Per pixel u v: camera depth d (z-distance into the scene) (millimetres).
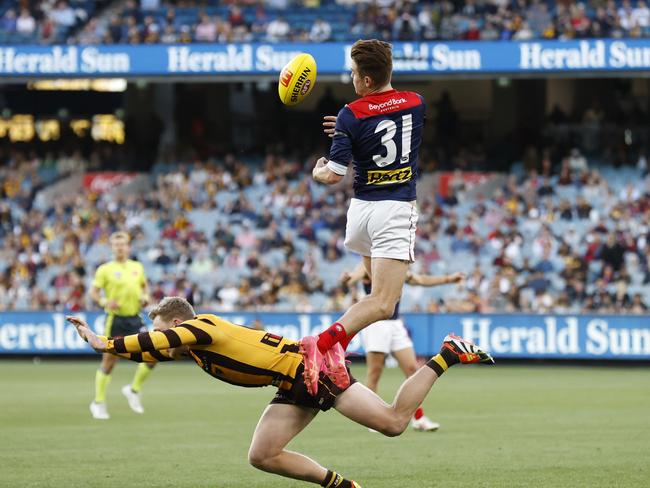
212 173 116062
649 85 119188
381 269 27906
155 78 103688
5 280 103625
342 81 114875
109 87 123375
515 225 106812
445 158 117500
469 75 102125
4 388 69875
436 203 111188
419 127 28266
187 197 113000
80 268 103875
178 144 122625
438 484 31625
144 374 55281
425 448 40438
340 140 27766
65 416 53094
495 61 101062
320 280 100438
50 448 40875
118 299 54812
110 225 110188
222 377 26234
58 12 115000
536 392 66375
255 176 115375
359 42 28031
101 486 31797
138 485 31984
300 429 26578
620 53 99688
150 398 63750
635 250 101438
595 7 111062
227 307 98250
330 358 26484
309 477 26547
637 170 112875
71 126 123688
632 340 88000
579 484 31453
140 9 115312
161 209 112125
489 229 107125
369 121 27672
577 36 103125
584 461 36469
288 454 26531
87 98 123438
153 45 103312
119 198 113438
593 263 100500
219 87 122438
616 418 51188
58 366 91062
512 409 55875
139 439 43750
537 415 52781
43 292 101438
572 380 76438
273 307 98000
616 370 86812
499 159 116312
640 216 105562
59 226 110500
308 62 28766
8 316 94688
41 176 118688
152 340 25016
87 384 73312
